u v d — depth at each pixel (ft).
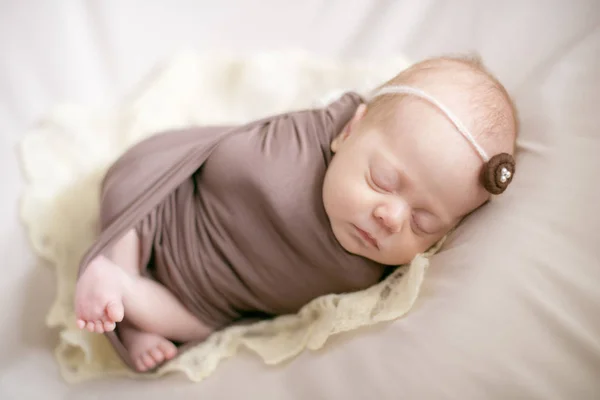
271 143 3.47
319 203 3.28
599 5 4.18
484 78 3.23
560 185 3.07
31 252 3.77
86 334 3.47
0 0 4.04
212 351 3.34
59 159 4.11
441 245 3.23
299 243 3.26
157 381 3.31
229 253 3.38
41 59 4.17
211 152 3.53
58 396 3.34
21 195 3.91
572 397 2.43
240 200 3.36
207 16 4.66
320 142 3.46
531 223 2.95
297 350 3.13
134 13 4.46
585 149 3.18
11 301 3.59
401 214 2.95
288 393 2.88
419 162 2.95
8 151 4.00
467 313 2.70
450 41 4.58
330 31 4.73
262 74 4.59
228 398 2.99
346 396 2.72
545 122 3.42
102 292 3.06
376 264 3.31
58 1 4.18
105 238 3.22
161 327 3.38
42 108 4.19
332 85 4.58
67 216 3.92
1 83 4.04
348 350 2.91
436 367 2.61
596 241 2.81
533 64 4.14
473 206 3.12
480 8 4.53
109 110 4.39
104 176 3.74
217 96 4.64
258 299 3.49
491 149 3.02
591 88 3.48
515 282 2.74
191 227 3.43
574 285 2.69
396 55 4.59
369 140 3.11
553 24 4.25
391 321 2.91
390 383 2.66
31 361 3.47
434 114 3.01
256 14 4.71
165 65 4.58
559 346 2.55
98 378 3.43
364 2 4.71
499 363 2.54
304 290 3.40
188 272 3.41
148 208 3.36
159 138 3.66
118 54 4.44
